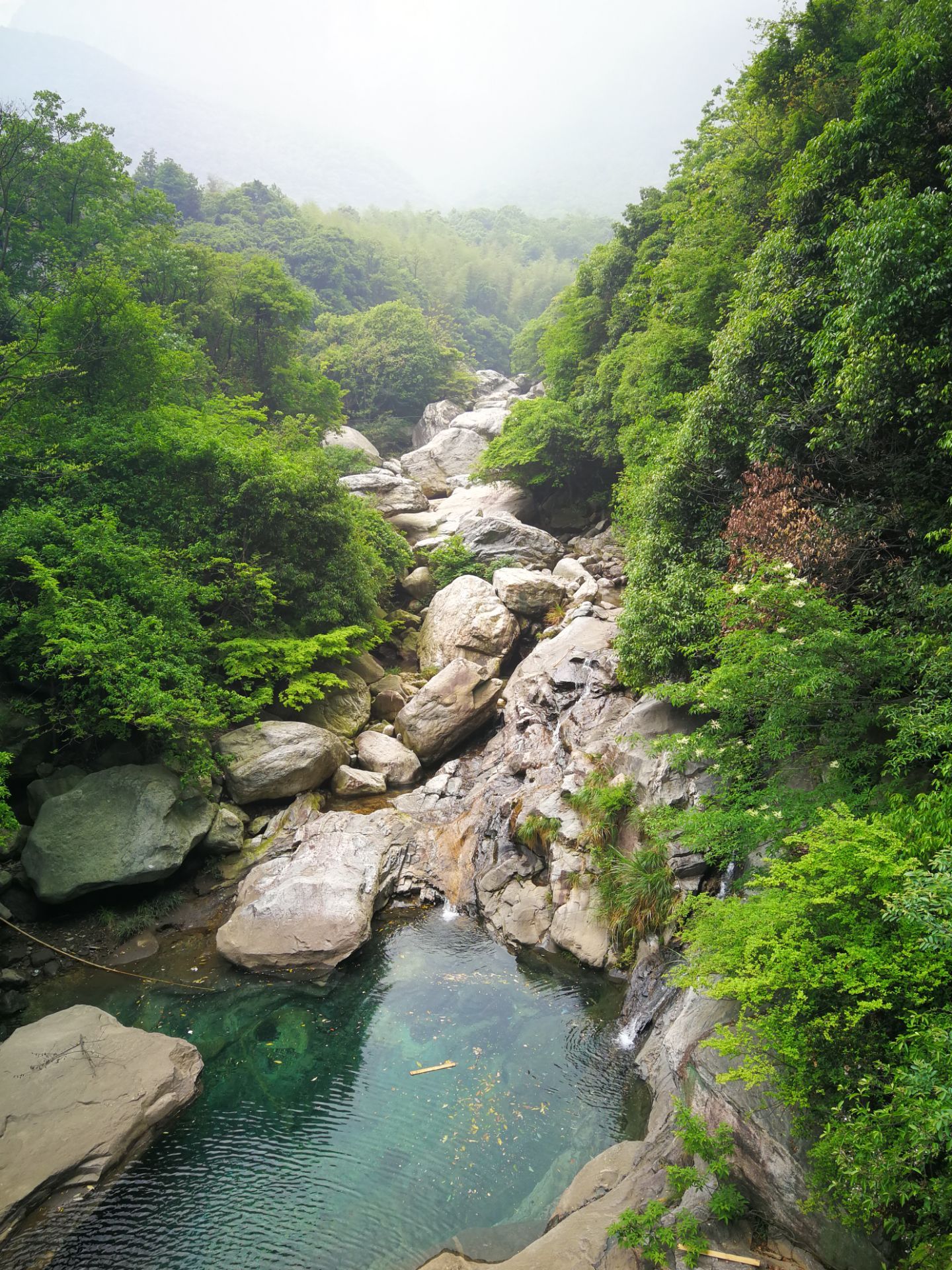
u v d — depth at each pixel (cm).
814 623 927
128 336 2066
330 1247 726
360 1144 853
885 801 821
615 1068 957
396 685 2267
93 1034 966
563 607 2442
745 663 957
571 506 3606
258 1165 827
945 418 956
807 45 1662
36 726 1411
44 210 2720
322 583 2131
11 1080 871
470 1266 689
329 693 2072
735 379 1298
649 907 1122
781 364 1240
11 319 2247
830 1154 550
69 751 1491
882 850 635
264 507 2016
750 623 1038
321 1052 1013
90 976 1183
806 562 1055
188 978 1185
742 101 1931
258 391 3909
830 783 877
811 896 663
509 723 1881
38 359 1923
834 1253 577
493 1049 1005
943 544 902
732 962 695
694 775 1238
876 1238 561
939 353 912
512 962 1216
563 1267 623
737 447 1353
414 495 3691
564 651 1981
